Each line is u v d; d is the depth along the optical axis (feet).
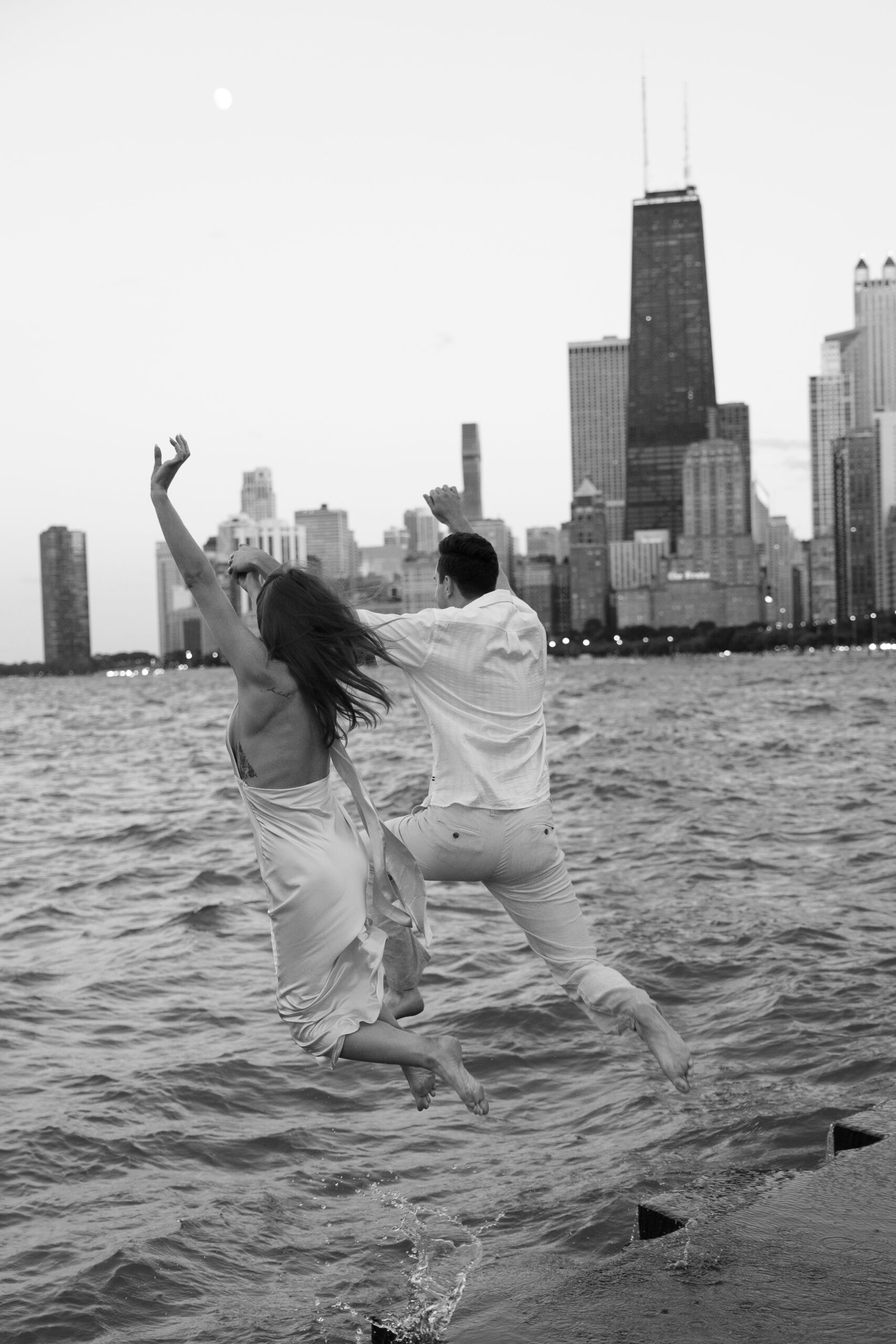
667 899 40.50
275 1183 19.45
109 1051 26.35
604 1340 10.46
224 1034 27.43
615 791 78.74
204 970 33.68
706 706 221.66
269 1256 17.02
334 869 12.59
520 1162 19.79
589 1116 21.65
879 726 144.36
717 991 29.09
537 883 14.19
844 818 59.62
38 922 41.73
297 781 12.66
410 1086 12.92
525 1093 23.11
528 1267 15.56
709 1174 18.40
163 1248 17.16
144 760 135.95
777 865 47.01
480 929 36.99
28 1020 28.81
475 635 13.80
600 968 14.16
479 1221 17.60
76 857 58.85
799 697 250.57
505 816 13.76
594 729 157.89
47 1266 16.84
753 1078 22.68
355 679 12.80
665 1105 21.67
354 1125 21.80
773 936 33.73
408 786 88.63
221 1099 23.15
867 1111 15.80
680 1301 10.96
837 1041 24.48
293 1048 26.17
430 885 43.93
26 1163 20.29
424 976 31.63
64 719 295.28
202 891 46.62
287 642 12.61
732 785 79.66
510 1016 27.40
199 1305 15.70
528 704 14.15
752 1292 11.02
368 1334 14.52
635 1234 16.60
